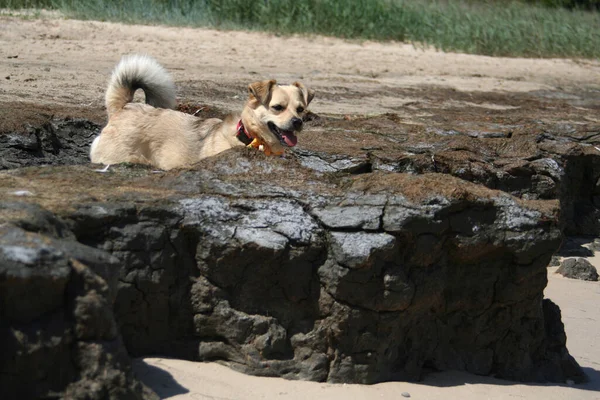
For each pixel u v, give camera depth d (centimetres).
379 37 2223
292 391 461
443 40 2253
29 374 362
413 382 508
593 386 565
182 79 1399
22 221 396
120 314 464
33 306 366
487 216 518
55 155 869
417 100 1476
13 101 1000
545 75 2058
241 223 480
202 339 485
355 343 484
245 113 755
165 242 473
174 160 725
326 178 539
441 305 524
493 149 933
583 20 2841
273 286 481
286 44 1978
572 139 1070
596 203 1084
